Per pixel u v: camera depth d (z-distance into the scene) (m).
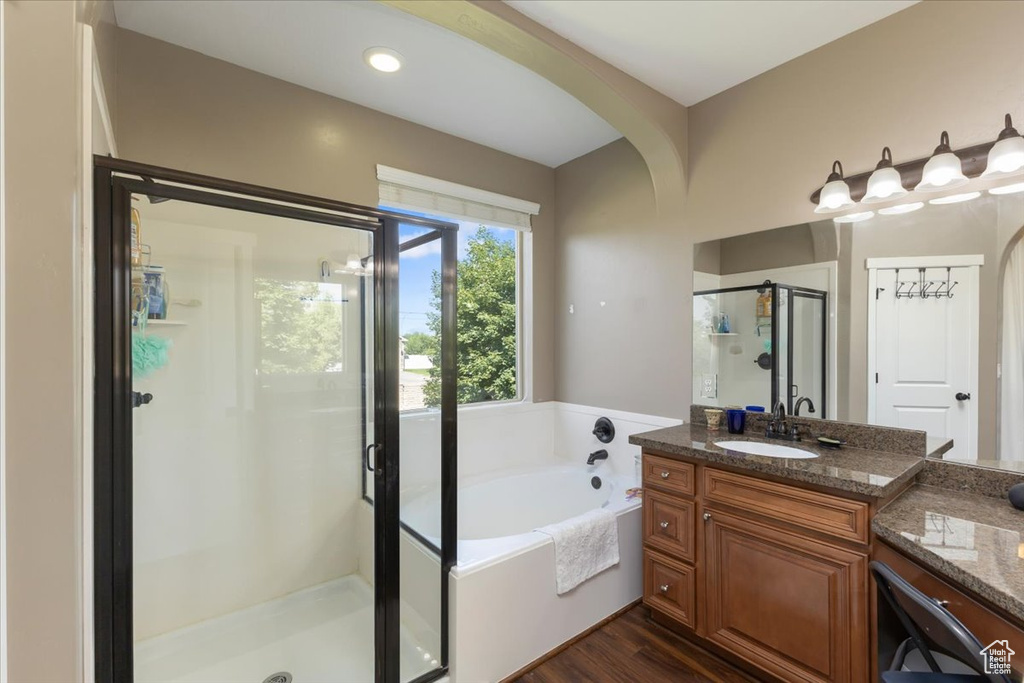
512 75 2.19
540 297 3.34
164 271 1.86
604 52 1.96
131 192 1.27
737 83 2.24
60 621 0.86
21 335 0.80
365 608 2.12
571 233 3.26
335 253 2.26
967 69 1.59
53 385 0.83
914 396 1.74
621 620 2.16
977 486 1.56
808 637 1.54
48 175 0.82
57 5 0.83
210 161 2.03
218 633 2.03
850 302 1.90
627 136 2.43
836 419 1.94
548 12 1.71
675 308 2.58
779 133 2.10
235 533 2.09
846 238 1.90
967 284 1.63
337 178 2.38
